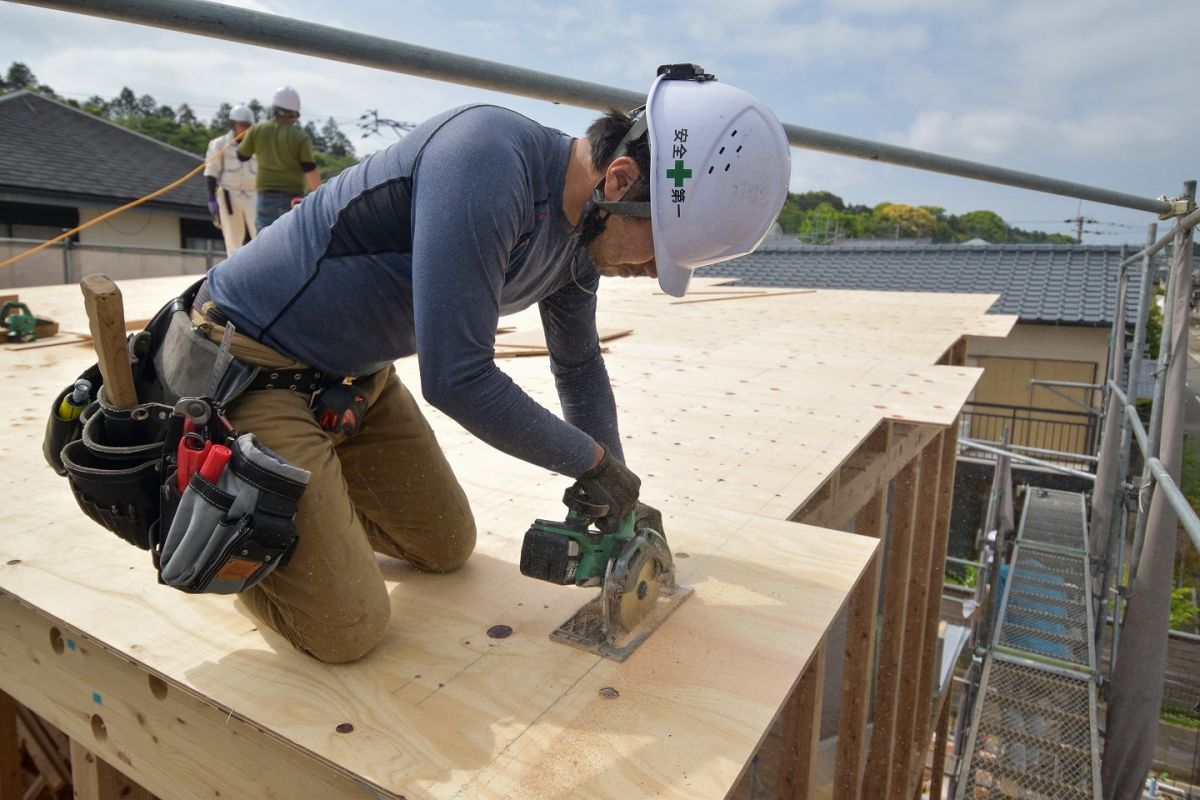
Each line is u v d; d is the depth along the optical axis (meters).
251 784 1.46
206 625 1.64
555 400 3.43
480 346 1.34
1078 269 14.11
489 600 1.79
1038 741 5.10
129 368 1.42
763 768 4.29
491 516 2.26
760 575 1.90
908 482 3.74
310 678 1.49
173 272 13.29
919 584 4.26
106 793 1.81
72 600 1.71
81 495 1.46
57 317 4.97
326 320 1.48
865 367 4.25
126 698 1.63
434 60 2.09
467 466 2.63
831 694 5.19
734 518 2.23
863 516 3.37
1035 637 6.16
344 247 1.44
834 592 1.82
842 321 5.91
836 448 2.88
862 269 15.82
